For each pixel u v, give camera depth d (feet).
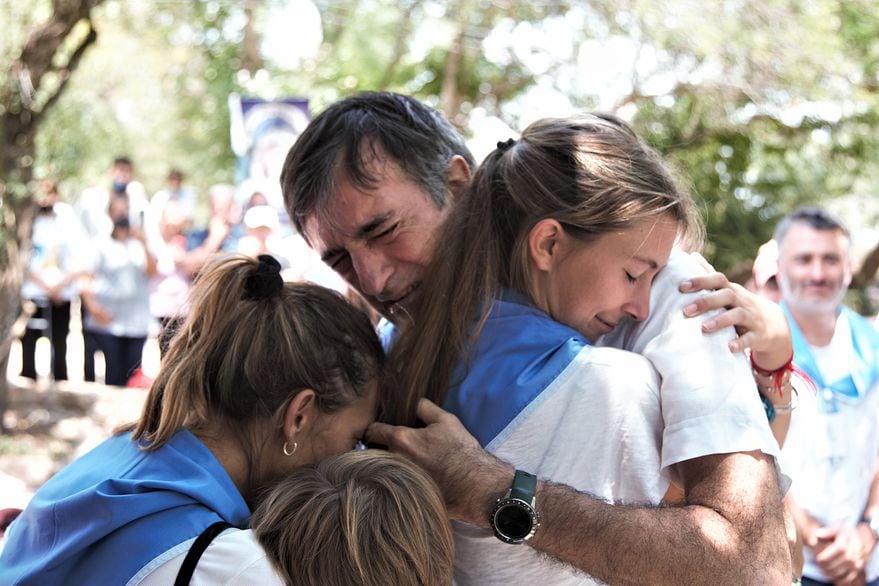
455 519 4.41
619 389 4.37
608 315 4.71
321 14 32.99
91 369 24.75
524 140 4.82
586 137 4.62
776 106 28.07
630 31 26.04
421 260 5.44
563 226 4.56
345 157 5.30
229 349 4.48
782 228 9.43
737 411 4.29
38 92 19.20
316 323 4.59
